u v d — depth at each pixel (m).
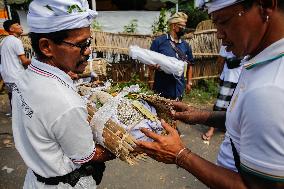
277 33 1.06
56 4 1.38
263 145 1.02
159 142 1.32
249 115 1.04
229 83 4.20
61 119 1.42
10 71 4.74
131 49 4.14
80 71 1.61
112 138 1.57
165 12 7.18
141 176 3.63
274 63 1.04
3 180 3.54
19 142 1.61
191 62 4.41
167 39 4.17
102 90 2.00
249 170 1.09
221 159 1.65
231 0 1.06
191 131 4.71
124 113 1.71
